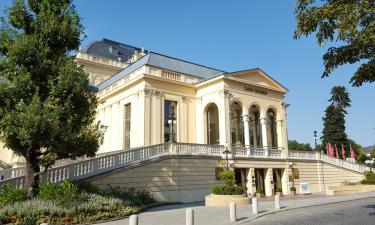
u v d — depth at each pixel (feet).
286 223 42.16
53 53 50.57
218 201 66.54
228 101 102.63
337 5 33.32
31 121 42.98
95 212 46.09
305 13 34.42
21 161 115.14
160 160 76.38
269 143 117.91
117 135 112.06
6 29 48.57
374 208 56.29
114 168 67.46
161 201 73.97
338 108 207.92
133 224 31.71
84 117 49.65
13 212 40.68
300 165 116.67
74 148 48.60
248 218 46.60
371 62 34.65
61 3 52.37
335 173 128.26
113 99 117.80
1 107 45.88
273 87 118.42
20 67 47.85
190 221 37.24
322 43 34.58
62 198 45.44
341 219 44.45
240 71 106.32
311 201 72.43
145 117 98.02
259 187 103.19
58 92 47.03
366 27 31.65
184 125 106.93
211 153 89.56
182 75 110.52
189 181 81.46
